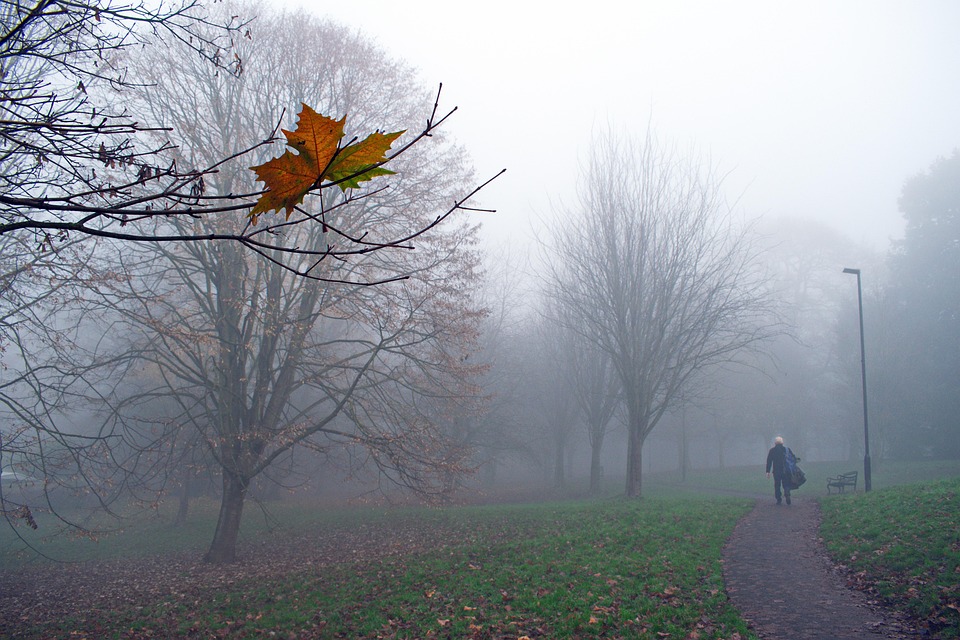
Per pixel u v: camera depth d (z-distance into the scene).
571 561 11.86
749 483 34.38
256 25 17.45
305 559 16.80
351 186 1.77
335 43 17.98
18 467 14.57
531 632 8.21
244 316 17.41
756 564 11.02
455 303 17.58
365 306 15.99
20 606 13.69
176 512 27.06
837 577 9.90
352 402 17.36
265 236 15.53
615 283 23.41
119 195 3.88
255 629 10.08
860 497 16.52
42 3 4.61
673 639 7.49
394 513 23.86
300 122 1.52
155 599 13.43
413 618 9.51
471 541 16.27
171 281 18.27
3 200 3.13
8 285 11.39
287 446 16.67
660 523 15.23
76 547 21.56
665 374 23.75
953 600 7.82
